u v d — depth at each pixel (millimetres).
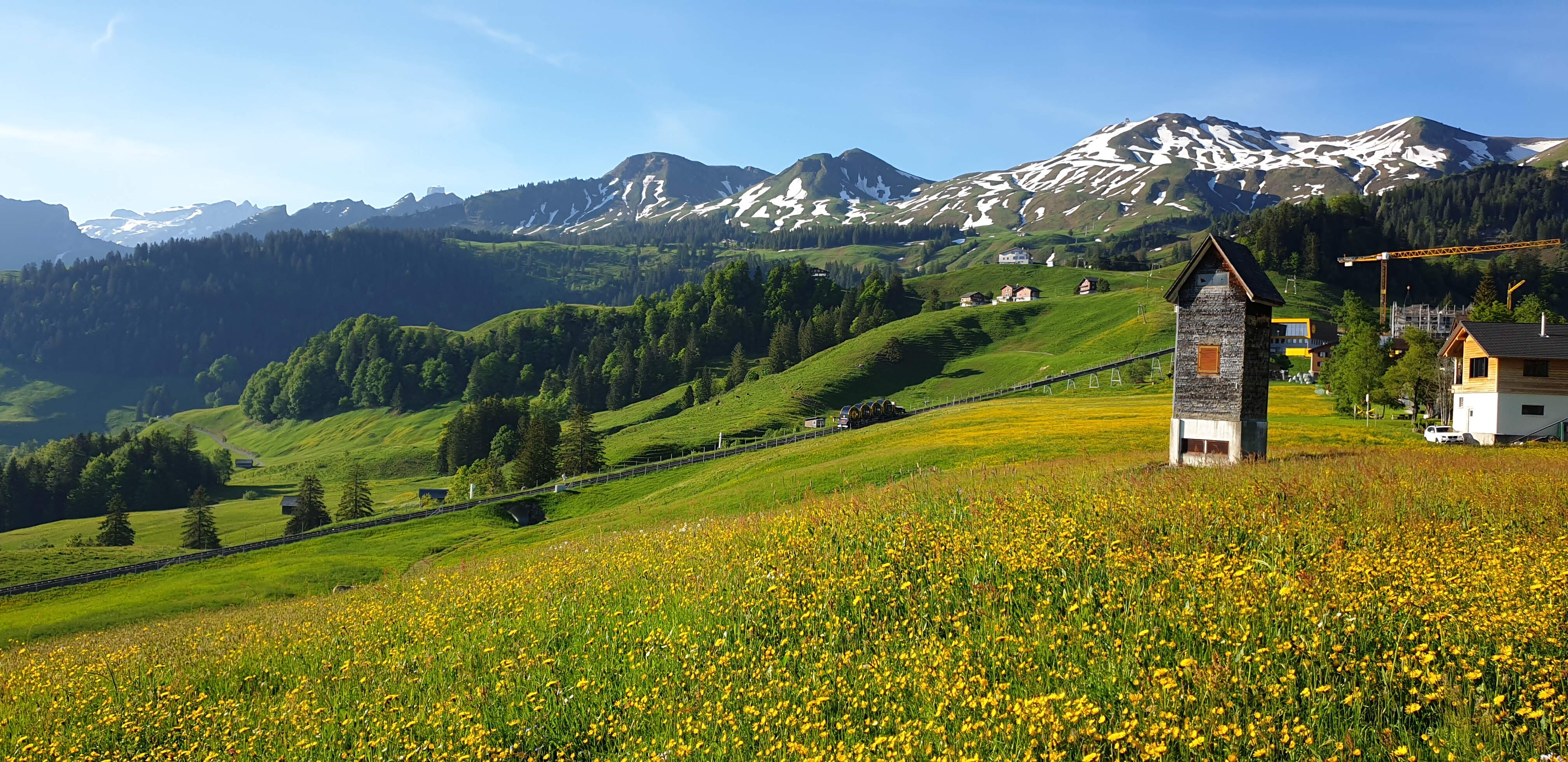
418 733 14008
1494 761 9445
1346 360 85000
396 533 76688
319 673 18391
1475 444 58000
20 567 72000
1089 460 44438
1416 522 20562
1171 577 15734
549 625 18828
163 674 19578
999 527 21000
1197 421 42156
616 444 146375
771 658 14906
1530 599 13430
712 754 11656
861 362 186750
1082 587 15766
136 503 165500
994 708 11133
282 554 71625
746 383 197750
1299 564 16438
